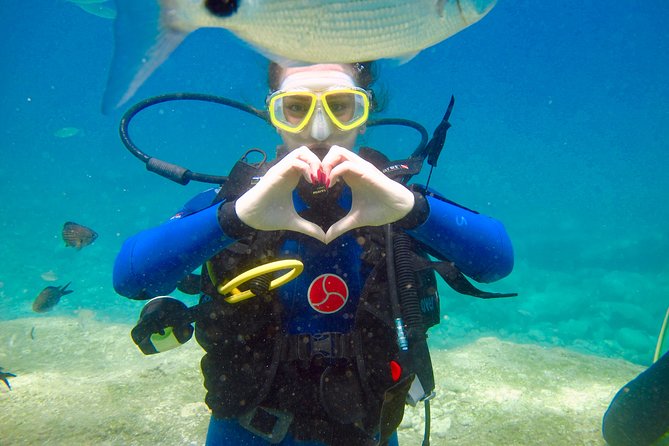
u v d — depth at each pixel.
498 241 0.84
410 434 1.47
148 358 2.23
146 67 0.41
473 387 1.74
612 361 2.03
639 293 4.40
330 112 0.81
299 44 0.50
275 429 0.78
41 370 2.08
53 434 1.40
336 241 0.84
